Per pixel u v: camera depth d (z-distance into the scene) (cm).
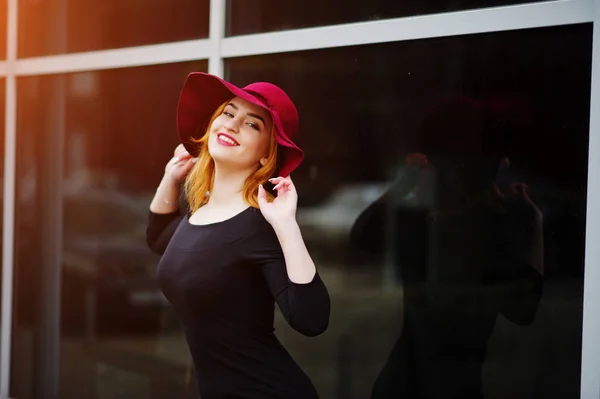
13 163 371
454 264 261
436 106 261
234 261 216
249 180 228
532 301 248
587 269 236
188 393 323
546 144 244
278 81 291
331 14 280
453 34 255
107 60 338
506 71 249
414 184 266
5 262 373
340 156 279
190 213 241
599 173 234
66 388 358
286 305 211
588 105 237
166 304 329
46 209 362
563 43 240
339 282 280
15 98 369
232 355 223
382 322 274
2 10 371
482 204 256
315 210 284
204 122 248
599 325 235
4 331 374
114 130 340
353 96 276
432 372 266
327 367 283
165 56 320
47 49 359
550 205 244
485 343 257
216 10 304
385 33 267
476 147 255
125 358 340
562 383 244
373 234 274
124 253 340
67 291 357
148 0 327
